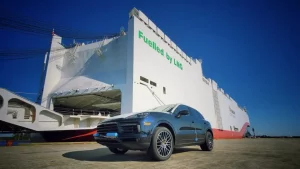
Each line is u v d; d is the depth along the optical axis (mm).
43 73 16266
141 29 14211
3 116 8266
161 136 3605
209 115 26578
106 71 14078
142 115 3559
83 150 5508
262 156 4168
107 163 3137
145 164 3051
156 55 15609
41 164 3047
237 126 41656
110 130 3623
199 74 25703
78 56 16297
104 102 17891
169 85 16844
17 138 12266
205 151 5250
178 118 4293
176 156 4086
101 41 15781
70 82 15266
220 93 34625
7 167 2807
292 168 2799
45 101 14938
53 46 16547
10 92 8625
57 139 10484
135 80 12281
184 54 21656
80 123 11211
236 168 2758
